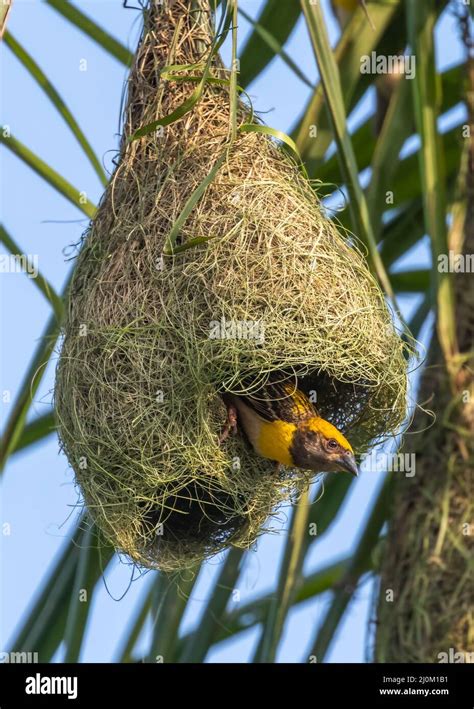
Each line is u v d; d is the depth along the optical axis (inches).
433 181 548.1
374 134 664.4
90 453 510.0
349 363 508.4
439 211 549.6
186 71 532.4
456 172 663.8
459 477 587.2
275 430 530.9
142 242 514.9
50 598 629.3
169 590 597.6
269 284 502.3
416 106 547.5
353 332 509.0
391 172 569.3
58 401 527.2
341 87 577.9
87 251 532.4
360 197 521.3
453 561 582.2
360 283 520.7
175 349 500.4
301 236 513.3
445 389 593.3
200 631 605.3
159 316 503.5
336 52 579.5
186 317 499.2
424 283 698.8
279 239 508.7
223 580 611.2
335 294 510.6
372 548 636.1
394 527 598.2
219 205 510.6
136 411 503.5
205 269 500.4
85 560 591.2
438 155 548.7
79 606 586.9
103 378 508.4
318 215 524.7
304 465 533.6
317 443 530.3
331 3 660.1
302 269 507.5
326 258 514.3
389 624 591.2
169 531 535.5
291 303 502.6
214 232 506.0
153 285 506.9
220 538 543.2
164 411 502.6
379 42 600.1
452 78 656.4
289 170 534.3
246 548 544.1
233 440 533.0
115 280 514.3
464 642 576.4
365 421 553.9
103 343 508.1
